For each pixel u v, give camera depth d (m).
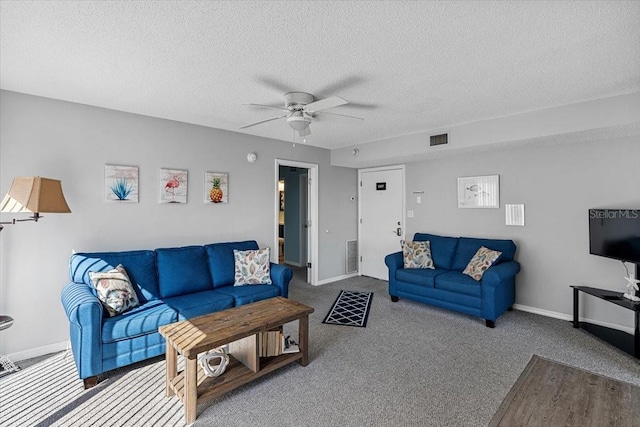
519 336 3.19
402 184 5.28
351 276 5.86
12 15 1.65
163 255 3.26
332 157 5.47
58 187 2.57
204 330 2.19
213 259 3.59
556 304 3.73
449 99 2.96
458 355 2.79
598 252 3.28
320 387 2.31
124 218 3.27
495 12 1.65
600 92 2.77
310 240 5.32
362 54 2.11
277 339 2.54
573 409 1.39
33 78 2.46
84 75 2.41
